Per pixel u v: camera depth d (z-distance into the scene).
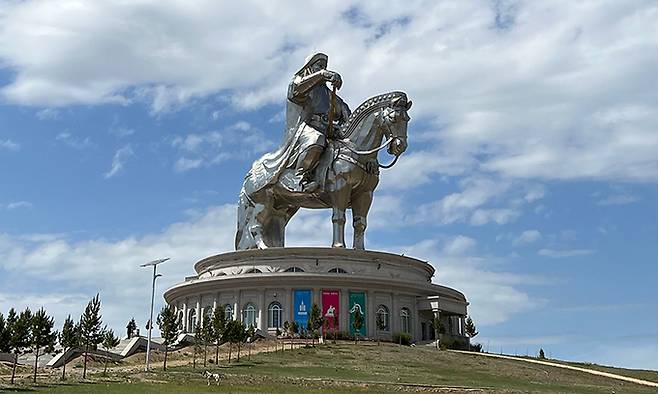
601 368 66.06
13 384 40.28
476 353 71.69
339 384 45.25
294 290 78.44
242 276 79.88
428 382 48.75
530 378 55.66
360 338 76.12
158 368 53.06
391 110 75.81
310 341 72.56
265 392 38.91
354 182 79.06
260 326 78.25
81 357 60.16
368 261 81.31
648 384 55.97
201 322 77.62
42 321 45.97
